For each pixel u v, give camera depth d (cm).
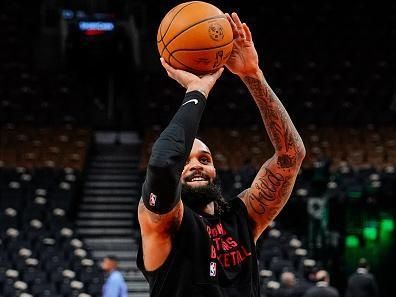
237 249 271
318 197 1630
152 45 2519
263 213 288
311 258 1528
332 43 2472
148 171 245
